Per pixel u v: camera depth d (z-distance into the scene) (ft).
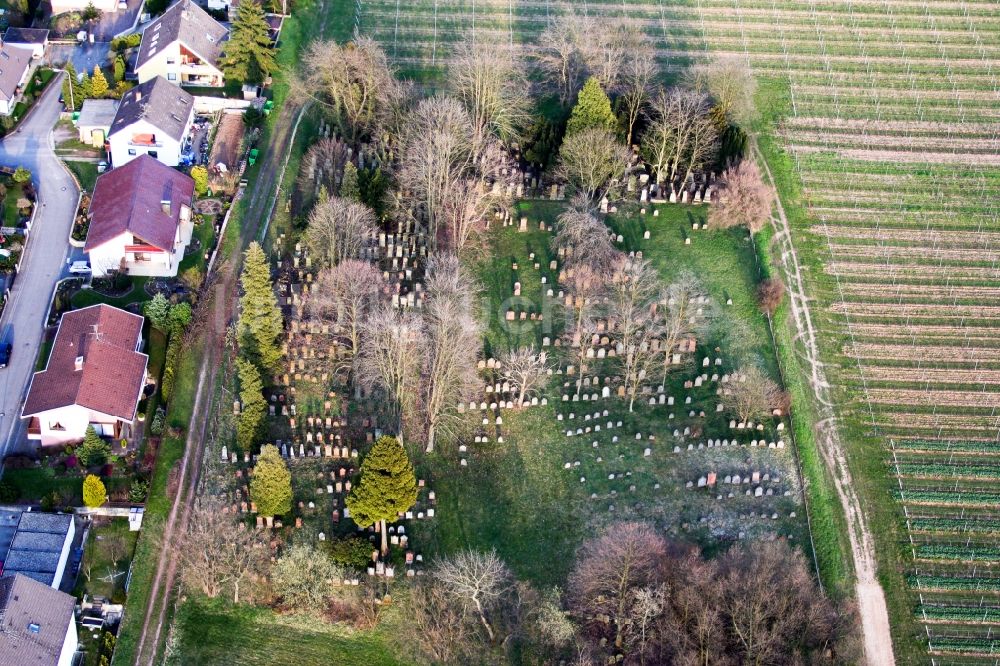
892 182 591.37
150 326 504.84
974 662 436.35
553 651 424.46
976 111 630.33
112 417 464.65
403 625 432.25
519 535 454.40
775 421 490.08
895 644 439.63
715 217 558.15
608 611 424.05
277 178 564.71
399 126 565.53
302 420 476.54
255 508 447.83
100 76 590.96
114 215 520.01
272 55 614.34
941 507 473.67
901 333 527.40
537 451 476.13
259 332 473.67
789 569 424.05
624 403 490.90
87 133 578.25
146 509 453.17
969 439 493.77
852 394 505.66
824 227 568.00
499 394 490.08
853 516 469.57
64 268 525.75
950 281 548.72
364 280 485.97
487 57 558.97
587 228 520.42
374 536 448.65
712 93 586.86
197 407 479.82
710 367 504.43
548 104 605.73
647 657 411.95
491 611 433.07
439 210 524.93
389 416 476.13
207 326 503.20
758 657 402.11
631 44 612.70
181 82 610.65
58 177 562.66
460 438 476.95
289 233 540.52
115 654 422.00
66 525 442.09
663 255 542.57
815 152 603.26
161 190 535.60
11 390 486.38
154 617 430.61
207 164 570.87
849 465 483.92
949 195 586.45
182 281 519.60
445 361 461.37
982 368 517.14
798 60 651.25
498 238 542.16
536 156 565.94
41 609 408.05
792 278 545.03
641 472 472.44
